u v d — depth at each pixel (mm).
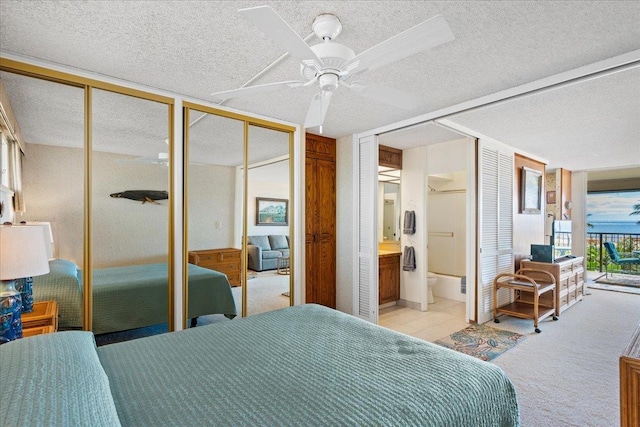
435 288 5773
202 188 3033
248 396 1209
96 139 2510
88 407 947
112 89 2508
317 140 4355
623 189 8062
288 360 1515
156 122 2756
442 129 3912
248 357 1550
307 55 1561
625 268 7977
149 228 2738
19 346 1291
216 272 3107
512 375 2764
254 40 1965
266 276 3432
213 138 3102
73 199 2455
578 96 2807
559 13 1698
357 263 4230
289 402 1166
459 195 5855
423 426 1073
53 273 2404
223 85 2633
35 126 2355
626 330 3869
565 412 2234
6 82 2227
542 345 3412
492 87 2678
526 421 2135
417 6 1631
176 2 1613
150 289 2748
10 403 870
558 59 2201
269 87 1920
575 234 6816
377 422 1051
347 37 1910
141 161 2695
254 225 3357
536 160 5465
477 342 3498
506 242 4574
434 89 2713
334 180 4527
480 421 1234
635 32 1874
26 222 2291
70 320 2445
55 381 1034
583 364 2965
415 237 4883
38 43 2016
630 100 2902
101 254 2559
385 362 1488
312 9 1649
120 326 2629
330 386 1274
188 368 1438
